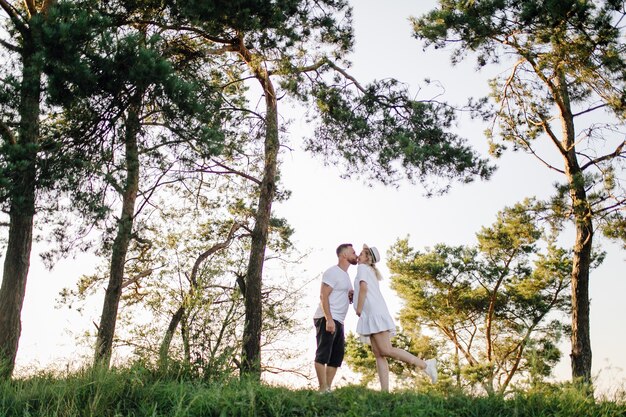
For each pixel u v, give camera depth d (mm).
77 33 11469
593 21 13938
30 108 12891
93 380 6367
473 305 28391
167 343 7637
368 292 8062
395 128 15516
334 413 5840
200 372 7355
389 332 7922
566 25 14188
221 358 7469
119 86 12023
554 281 28188
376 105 15711
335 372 8320
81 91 11727
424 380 6668
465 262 28281
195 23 13602
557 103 17719
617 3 13789
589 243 17094
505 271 28125
